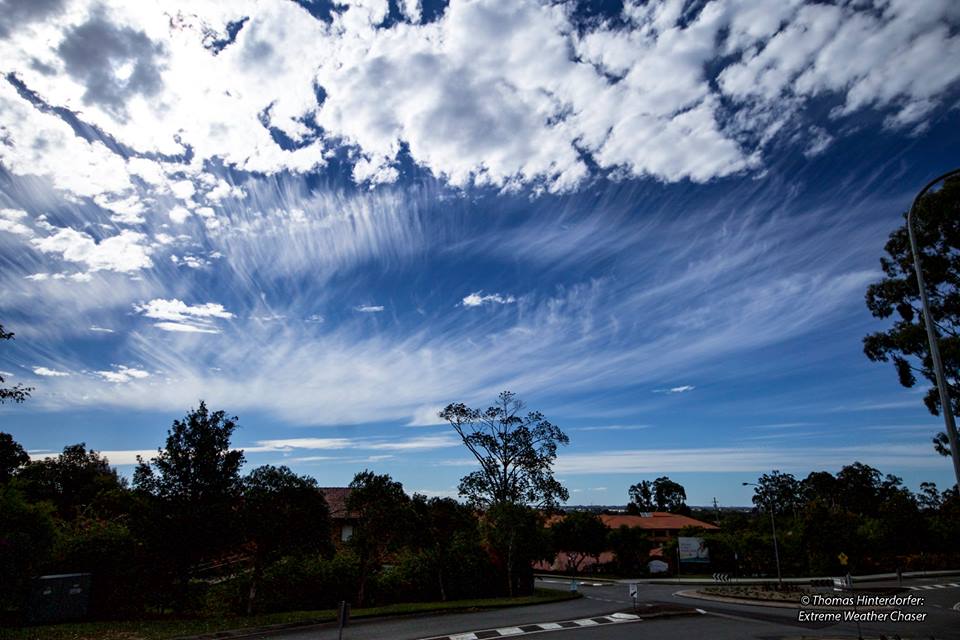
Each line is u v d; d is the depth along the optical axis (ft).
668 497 428.97
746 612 90.79
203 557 81.05
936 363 48.11
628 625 74.28
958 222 96.94
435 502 115.44
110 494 103.71
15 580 67.92
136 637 59.52
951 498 244.42
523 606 96.89
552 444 142.00
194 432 80.43
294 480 85.81
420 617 81.25
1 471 110.73
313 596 100.07
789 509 280.31
